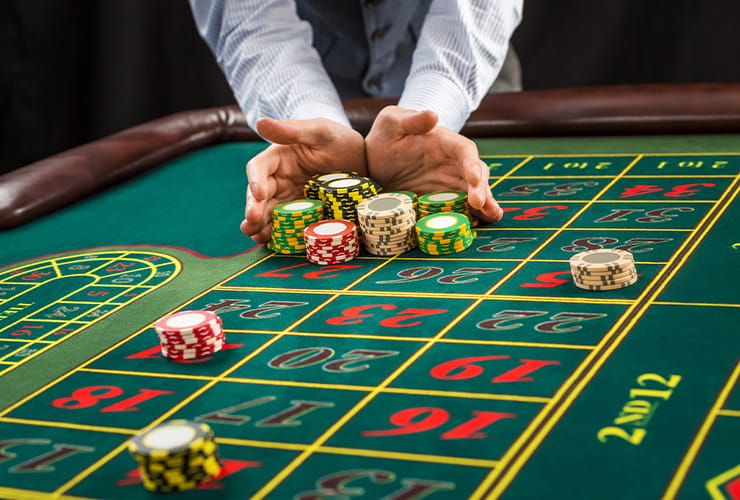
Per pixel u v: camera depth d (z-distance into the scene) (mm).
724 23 2609
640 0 2645
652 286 1130
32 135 2650
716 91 1535
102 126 2697
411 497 920
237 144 1721
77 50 2633
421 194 1375
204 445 950
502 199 1378
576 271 1140
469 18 1441
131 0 2611
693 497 900
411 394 1014
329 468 951
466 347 1066
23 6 2555
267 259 1279
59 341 1144
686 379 998
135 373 1080
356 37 1740
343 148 1362
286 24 1539
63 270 1292
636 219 1275
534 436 959
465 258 1231
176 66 2711
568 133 1586
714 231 1226
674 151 1473
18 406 1051
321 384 1038
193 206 1455
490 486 923
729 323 1059
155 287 1233
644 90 1571
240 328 1135
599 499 907
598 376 1012
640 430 955
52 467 979
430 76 1454
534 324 1089
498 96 1642
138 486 955
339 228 1270
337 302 1165
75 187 1500
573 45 2713
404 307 1143
